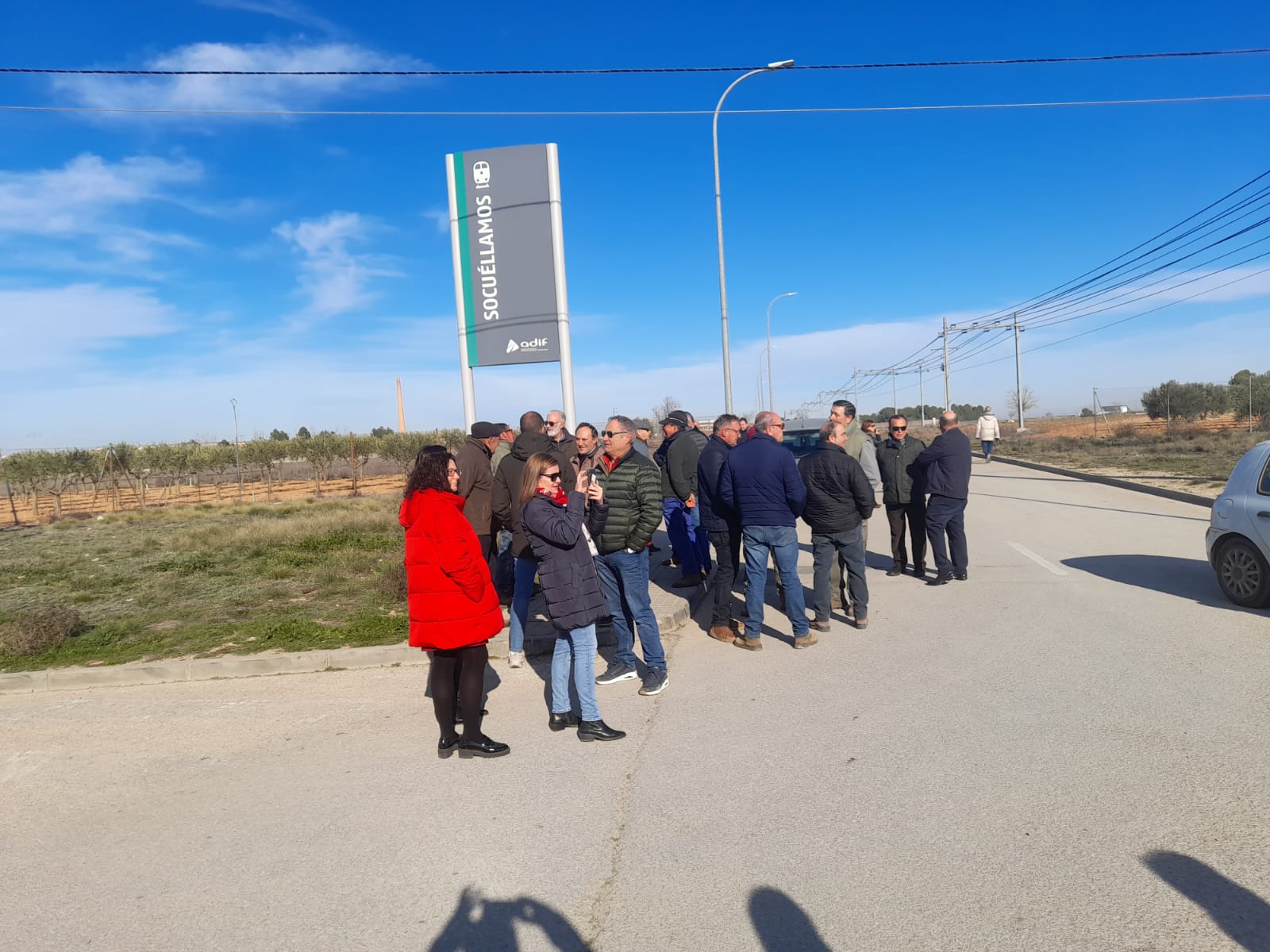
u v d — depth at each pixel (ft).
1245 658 18.94
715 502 23.47
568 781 14.58
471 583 15.57
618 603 20.31
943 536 29.48
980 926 9.66
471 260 33.19
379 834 13.01
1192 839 11.30
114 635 26.04
